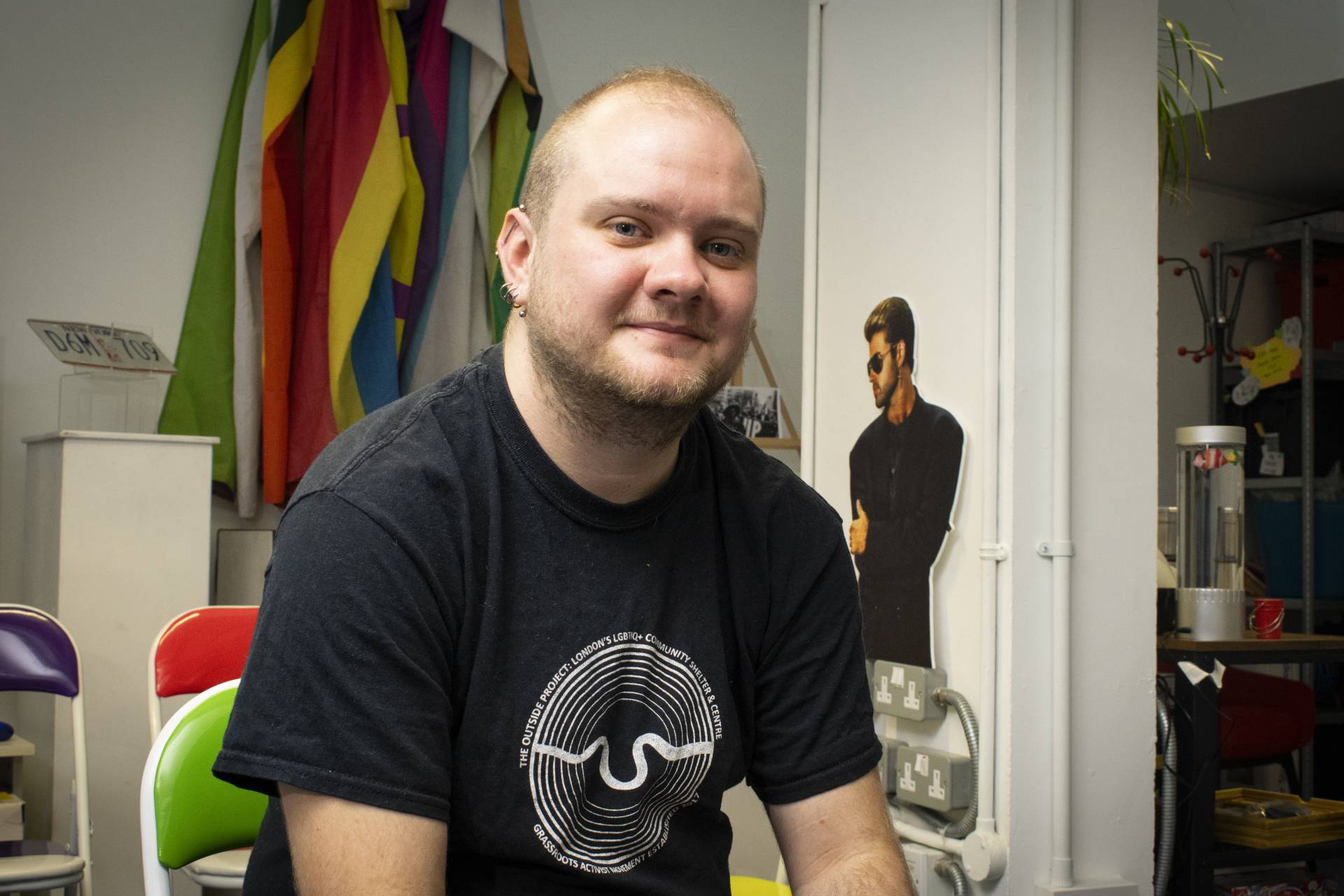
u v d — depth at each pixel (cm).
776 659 113
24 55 313
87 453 275
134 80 325
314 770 87
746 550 111
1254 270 486
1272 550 439
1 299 309
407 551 93
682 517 106
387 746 88
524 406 101
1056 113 237
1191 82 355
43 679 231
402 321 326
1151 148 247
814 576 114
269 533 317
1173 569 277
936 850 243
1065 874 225
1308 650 263
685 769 103
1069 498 232
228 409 318
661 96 95
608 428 96
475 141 340
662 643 102
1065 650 229
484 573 97
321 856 87
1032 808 227
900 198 269
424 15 339
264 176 311
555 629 98
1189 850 248
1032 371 233
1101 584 236
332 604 89
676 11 402
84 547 273
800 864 112
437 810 90
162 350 325
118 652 276
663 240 92
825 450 293
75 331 289
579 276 91
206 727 125
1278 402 456
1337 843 262
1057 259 235
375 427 101
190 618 216
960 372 247
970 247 247
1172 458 466
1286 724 303
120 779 274
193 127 332
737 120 99
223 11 337
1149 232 246
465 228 340
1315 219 453
